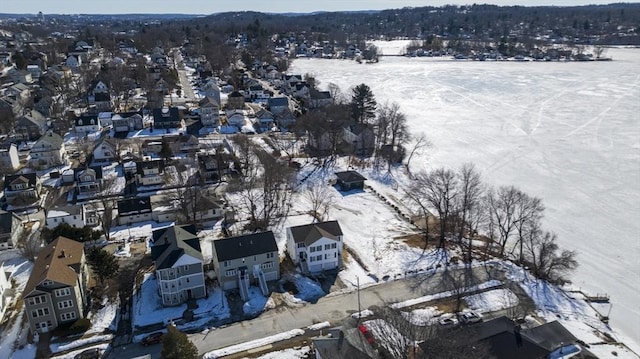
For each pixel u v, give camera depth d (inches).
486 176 3860.7
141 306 2194.9
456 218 2992.1
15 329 2059.5
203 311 2172.7
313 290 2343.8
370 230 2989.7
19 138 4503.0
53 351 1910.7
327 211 3223.4
